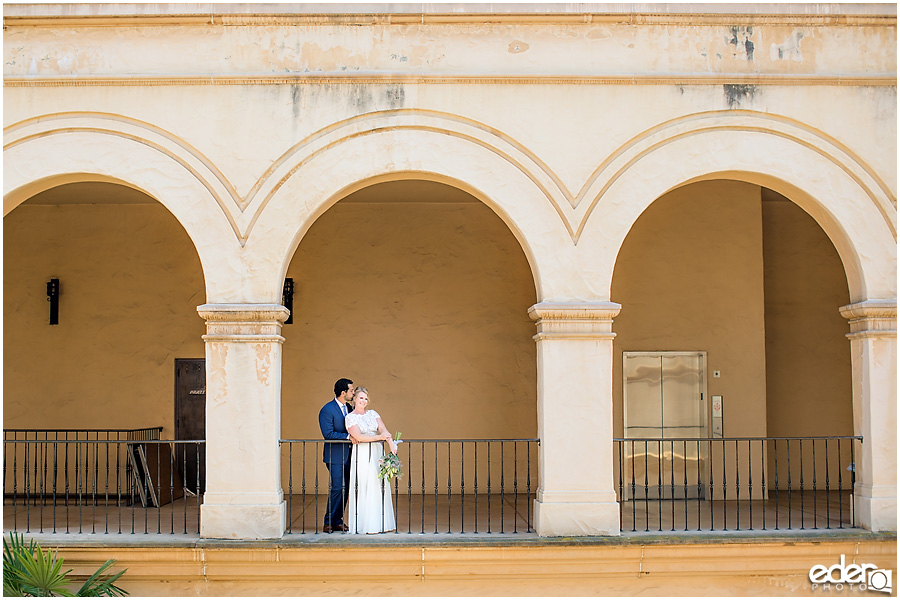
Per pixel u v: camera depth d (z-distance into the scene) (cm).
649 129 773
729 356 1039
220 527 733
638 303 1045
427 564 730
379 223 1091
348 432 771
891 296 778
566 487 745
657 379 1040
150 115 768
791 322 1123
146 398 1074
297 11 772
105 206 1093
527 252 780
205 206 762
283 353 1077
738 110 777
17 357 1080
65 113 770
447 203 1092
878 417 770
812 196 780
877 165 782
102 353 1080
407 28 780
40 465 1067
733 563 742
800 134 779
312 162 766
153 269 1087
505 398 1073
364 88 770
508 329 1080
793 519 839
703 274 1047
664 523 816
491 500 994
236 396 745
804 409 1110
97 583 717
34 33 777
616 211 767
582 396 751
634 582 741
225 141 767
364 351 1077
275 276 757
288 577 730
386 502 771
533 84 774
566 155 769
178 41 777
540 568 734
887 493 765
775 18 783
